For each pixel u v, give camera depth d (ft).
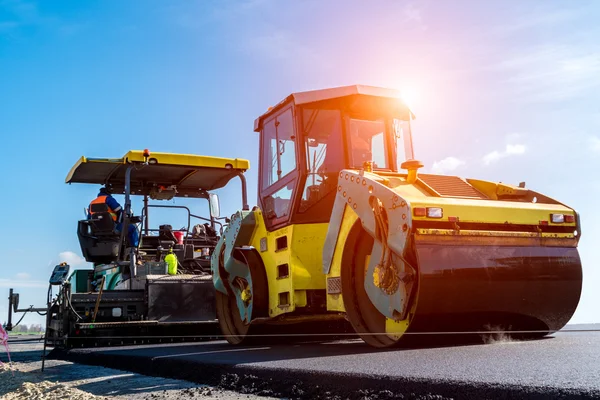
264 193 21.17
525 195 17.02
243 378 12.71
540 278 15.11
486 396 8.52
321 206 19.07
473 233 14.58
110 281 32.42
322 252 17.43
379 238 15.20
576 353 11.64
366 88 19.24
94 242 30.60
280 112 20.48
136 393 13.00
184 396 11.98
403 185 15.69
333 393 10.57
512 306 14.90
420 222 14.23
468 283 14.26
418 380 9.46
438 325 14.52
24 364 22.53
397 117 19.83
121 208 30.76
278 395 11.44
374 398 9.80
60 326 27.73
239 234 21.24
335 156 19.21
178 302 28.99
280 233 19.79
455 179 16.67
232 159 31.53
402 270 14.56
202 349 20.39
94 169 30.60
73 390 13.73
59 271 26.84
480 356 11.93
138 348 23.67
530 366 10.05
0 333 22.35
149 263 30.25
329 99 19.17
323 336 22.43
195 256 32.89
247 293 20.93
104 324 26.94
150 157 29.91
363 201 15.65
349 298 16.39
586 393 7.59
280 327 22.06
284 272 19.44
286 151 19.93
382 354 13.62
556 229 15.72
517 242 15.11
